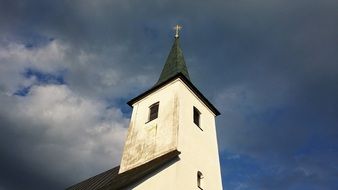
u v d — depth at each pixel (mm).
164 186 15820
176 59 28172
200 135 21531
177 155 17953
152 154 19703
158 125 21219
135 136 22172
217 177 20516
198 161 19688
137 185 14422
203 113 23484
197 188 18156
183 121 20672
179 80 22875
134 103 25094
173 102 21688
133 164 20438
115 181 17891
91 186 23781
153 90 24031
